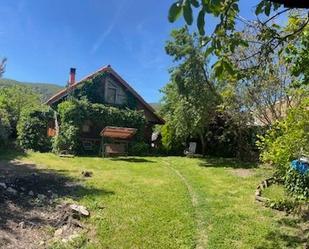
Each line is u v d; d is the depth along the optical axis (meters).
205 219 10.46
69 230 9.02
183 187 13.96
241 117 21.16
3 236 8.08
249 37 10.09
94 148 24.86
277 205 11.66
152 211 10.71
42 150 23.55
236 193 13.46
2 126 21.28
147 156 25.34
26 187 11.97
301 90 11.31
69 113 23.97
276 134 13.12
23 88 35.88
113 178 14.86
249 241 9.14
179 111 23.64
